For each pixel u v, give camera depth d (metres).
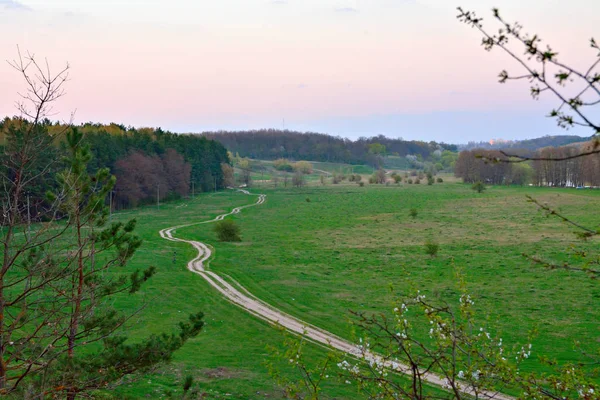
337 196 163.88
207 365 30.89
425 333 31.16
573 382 9.38
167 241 79.44
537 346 33.47
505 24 4.75
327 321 40.66
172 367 30.08
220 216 115.12
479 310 42.50
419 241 80.31
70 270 13.58
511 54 4.78
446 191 174.88
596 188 161.88
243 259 66.75
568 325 38.53
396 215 114.81
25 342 12.30
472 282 52.81
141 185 131.38
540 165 178.62
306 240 83.56
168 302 44.81
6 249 11.59
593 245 70.62
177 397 18.05
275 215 117.94
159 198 142.25
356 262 65.00
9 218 11.54
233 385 27.50
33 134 11.70
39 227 12.98
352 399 25.64
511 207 123.44
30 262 14.51
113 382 15.38
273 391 26.81
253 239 85.00
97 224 18.22
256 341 36.16
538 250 68.56
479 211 118.31
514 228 90.94
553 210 7.18
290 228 97.81
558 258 63.03
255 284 53.06
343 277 56.81
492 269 58.62
